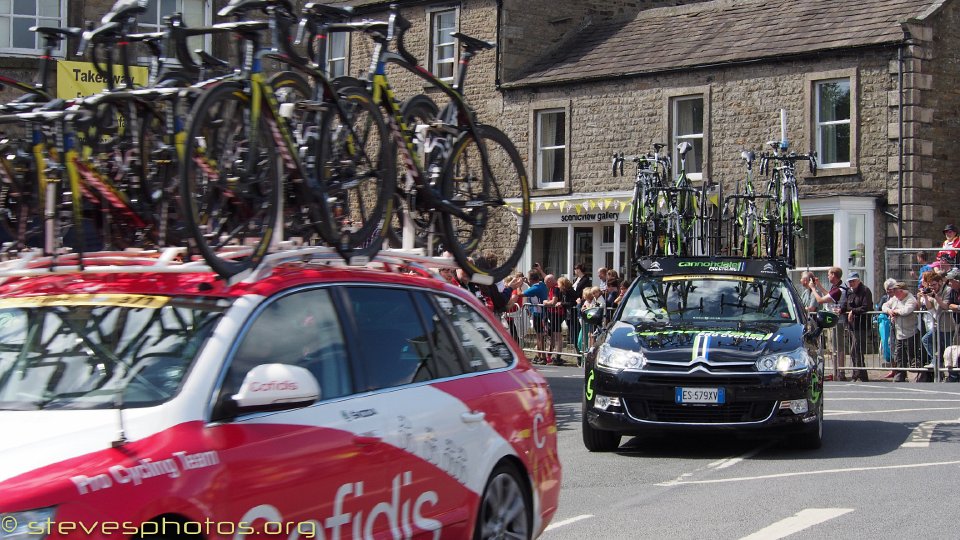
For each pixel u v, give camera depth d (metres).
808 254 35.41
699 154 37.81
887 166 34.41
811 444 15.10
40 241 7.77
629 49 40.38
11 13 24.55
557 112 40.97
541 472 8.77
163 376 6.12
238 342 6.37
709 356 14.45
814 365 14.80
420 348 7.75
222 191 7.12
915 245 34.06
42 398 6.15
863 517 10.84
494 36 41.91
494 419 8.11
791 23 37.28
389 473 6.90
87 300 6.78
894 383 25.03
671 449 15.59
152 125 7.50
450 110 10.01
